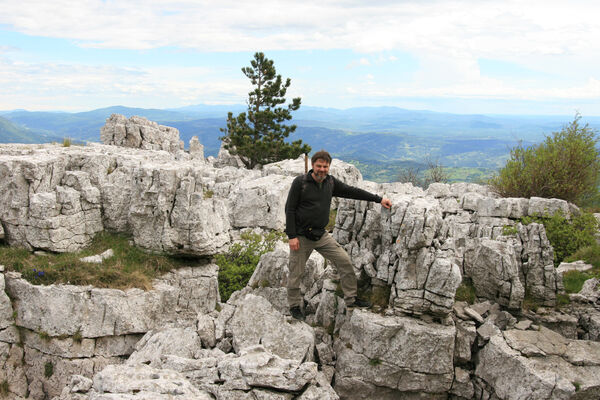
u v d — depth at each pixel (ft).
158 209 38.73
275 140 164.96
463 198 79.97
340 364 31.50
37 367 35.04
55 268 35.86
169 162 44.62
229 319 36.58
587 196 93.50
